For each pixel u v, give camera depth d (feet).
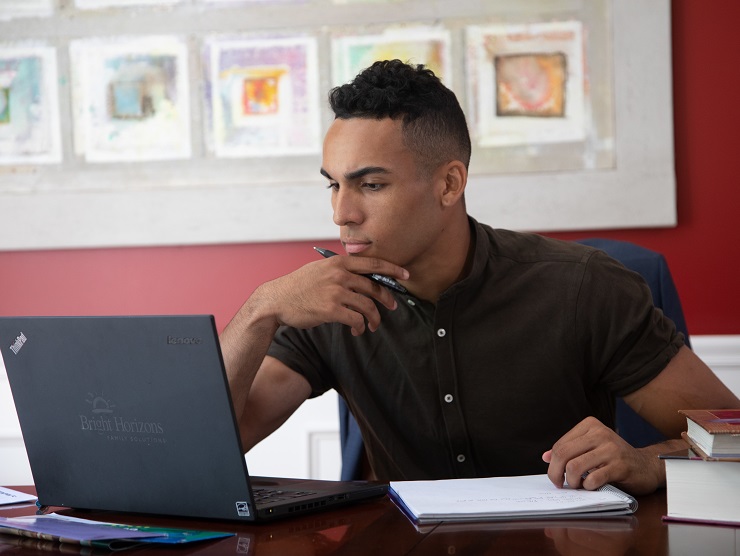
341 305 4.61
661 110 8.25
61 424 3.96
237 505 3.66
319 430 8.79
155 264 8.81
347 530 3.54
